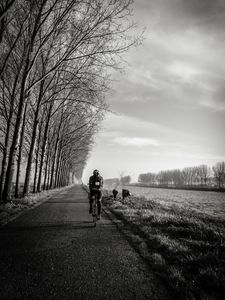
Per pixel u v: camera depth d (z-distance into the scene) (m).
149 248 6.89
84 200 21.05
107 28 14.75
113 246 6.93
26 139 24.38
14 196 17.73
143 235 8.38
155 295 4.19
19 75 17.84
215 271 5.08
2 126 19.27
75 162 74.94
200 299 4.09
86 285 4.43
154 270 5.28
